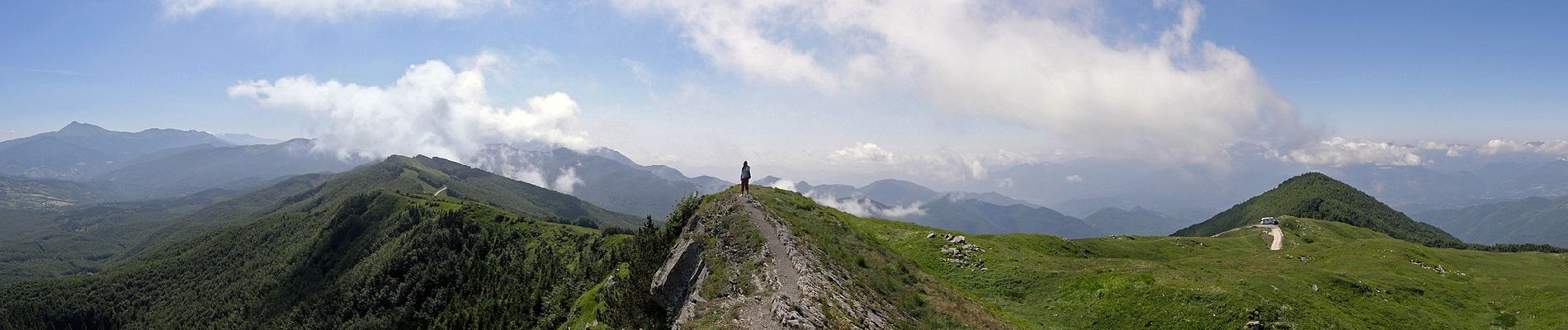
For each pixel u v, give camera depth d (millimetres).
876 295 44969
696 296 41969
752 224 54219
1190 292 54562
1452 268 109062
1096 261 74438
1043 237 110500
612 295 57688
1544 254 131000
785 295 37000
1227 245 169500
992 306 57938
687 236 57719
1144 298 55438
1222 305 52188
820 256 49969
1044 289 62594
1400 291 76000
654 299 51969
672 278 50625
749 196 71500
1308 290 67188
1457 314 73188
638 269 56000
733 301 38594
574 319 72125
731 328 33250
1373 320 61812
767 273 42625
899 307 44250
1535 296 77625
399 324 192875
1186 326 50812
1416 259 107562
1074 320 55469
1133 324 52719
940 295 51406
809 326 32406
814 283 39844
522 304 165500
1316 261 112312
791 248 47594
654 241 60469
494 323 161250
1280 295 56656
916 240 82750
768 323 33125
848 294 40938
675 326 38375
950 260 73688
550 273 191250
